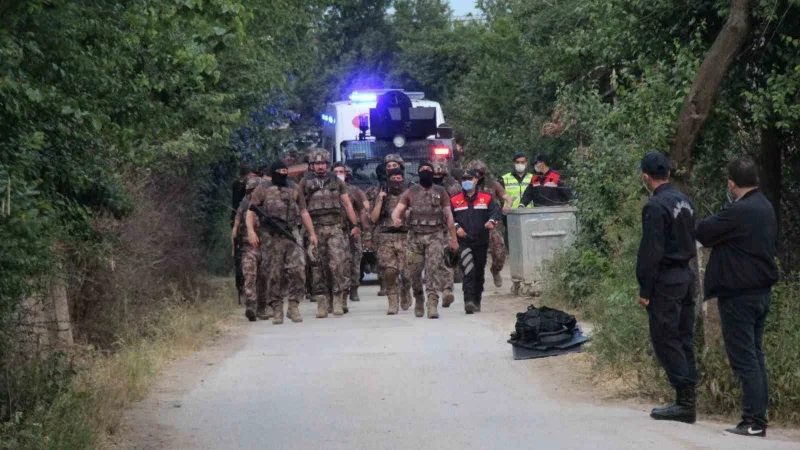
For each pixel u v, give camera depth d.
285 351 22.84
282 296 28.25
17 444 12.91
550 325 20.95
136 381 18.62
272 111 41.91
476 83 50.91
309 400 17.38
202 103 19.25
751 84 20.23
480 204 28.34
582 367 19.62
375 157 40.69
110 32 15.03
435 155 39.84
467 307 28.47
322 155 28.94
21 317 15.52
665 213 15.10
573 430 14.60
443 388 18.19
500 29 50.38
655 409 15.49
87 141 15.75
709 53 18.19
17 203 12.27
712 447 13.48
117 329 23.31
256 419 15.96
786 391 15.70
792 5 18.72
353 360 21.27
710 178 21.22
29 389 14.91
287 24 38.03
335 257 28.88
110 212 18.34
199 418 16.11
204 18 16.86
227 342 24.52
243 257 28.88
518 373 19.44
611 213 22.42
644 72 21.05
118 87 15.50
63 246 18.88
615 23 21.45
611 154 22.09
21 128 13.64
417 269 28.12
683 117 18.41
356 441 14.29
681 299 15.21
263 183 28.25
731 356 14.81
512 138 49.00
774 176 20.80
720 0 19.67
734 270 14.65
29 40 13.42
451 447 13.75
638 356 18.27
